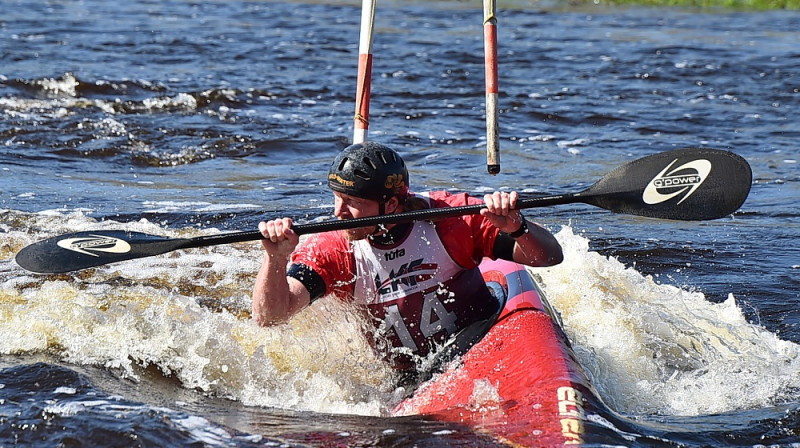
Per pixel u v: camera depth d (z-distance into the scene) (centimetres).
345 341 776
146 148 1734
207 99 2133
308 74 2520
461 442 604
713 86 2525
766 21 4091
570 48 3117
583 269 1030
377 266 734
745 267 1139
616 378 792
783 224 1338
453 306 753
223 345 814
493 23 908
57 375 731
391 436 620
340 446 605
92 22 3350
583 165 1697
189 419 650
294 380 770
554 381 664
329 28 3472
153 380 753
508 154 1784
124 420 639
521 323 749
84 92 2144
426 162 1708
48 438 612
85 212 1298
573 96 2355
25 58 2503
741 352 866
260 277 700
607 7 4547
